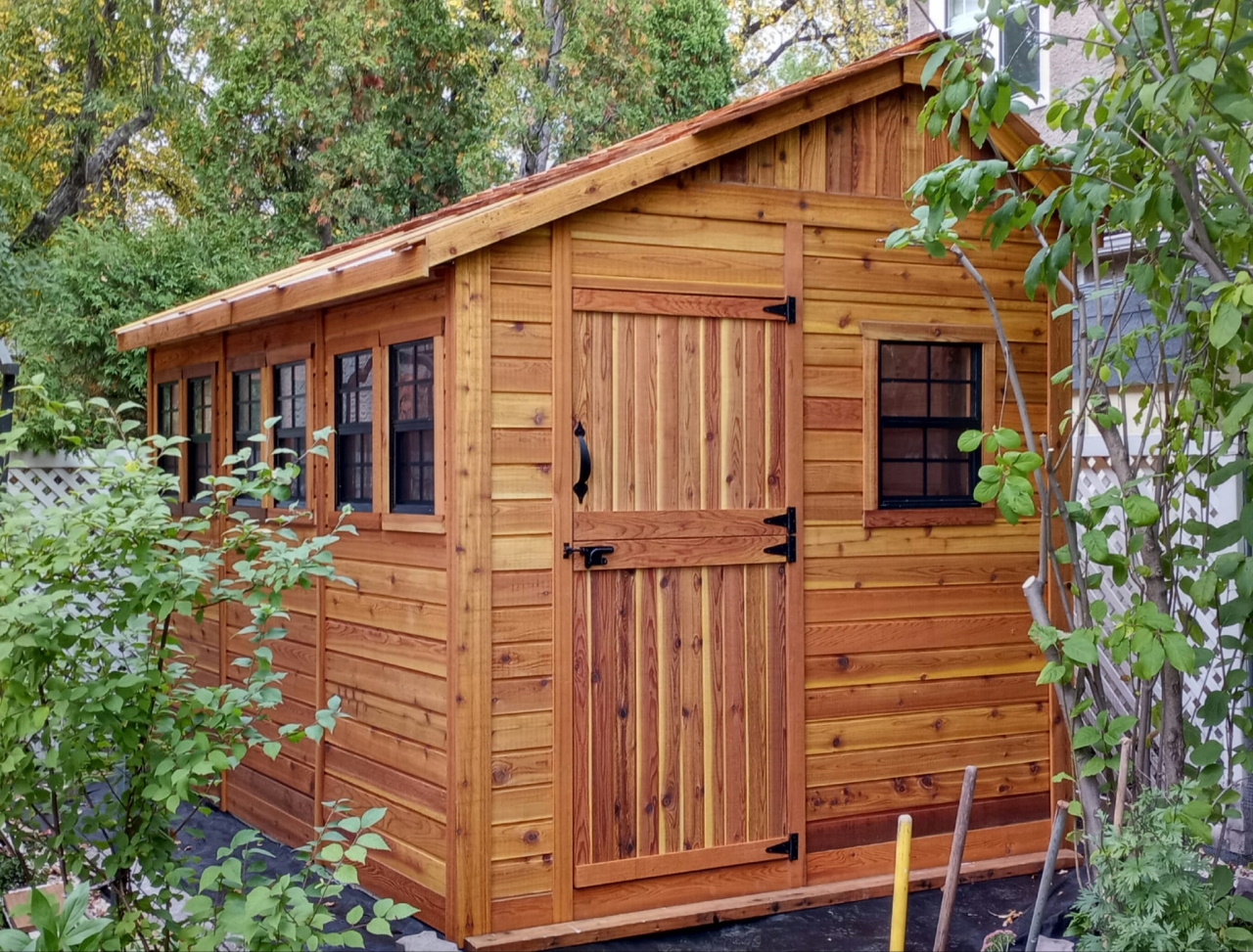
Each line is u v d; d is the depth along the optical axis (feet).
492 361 17.99
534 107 62.75
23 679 13.17
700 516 19.29
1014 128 21.03
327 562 14.34
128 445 14.57
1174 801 14.44
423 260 17.26
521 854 17.99
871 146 20.80
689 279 19.29
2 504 13.83
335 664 21.33
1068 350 22.40
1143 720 15.39
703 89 70.54
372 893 19.97
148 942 13.88
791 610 19.98
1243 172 14.94
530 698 18.13
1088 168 15.30
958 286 21.48
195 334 25.86
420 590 18.92
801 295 20.15
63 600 13.33
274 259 56.70
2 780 13.69
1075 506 15.03
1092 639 14.30
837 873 20.18
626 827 18.69
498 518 18.01
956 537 21.40
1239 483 20.77
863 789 20.47
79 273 44.42
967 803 12.51
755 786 19.63
